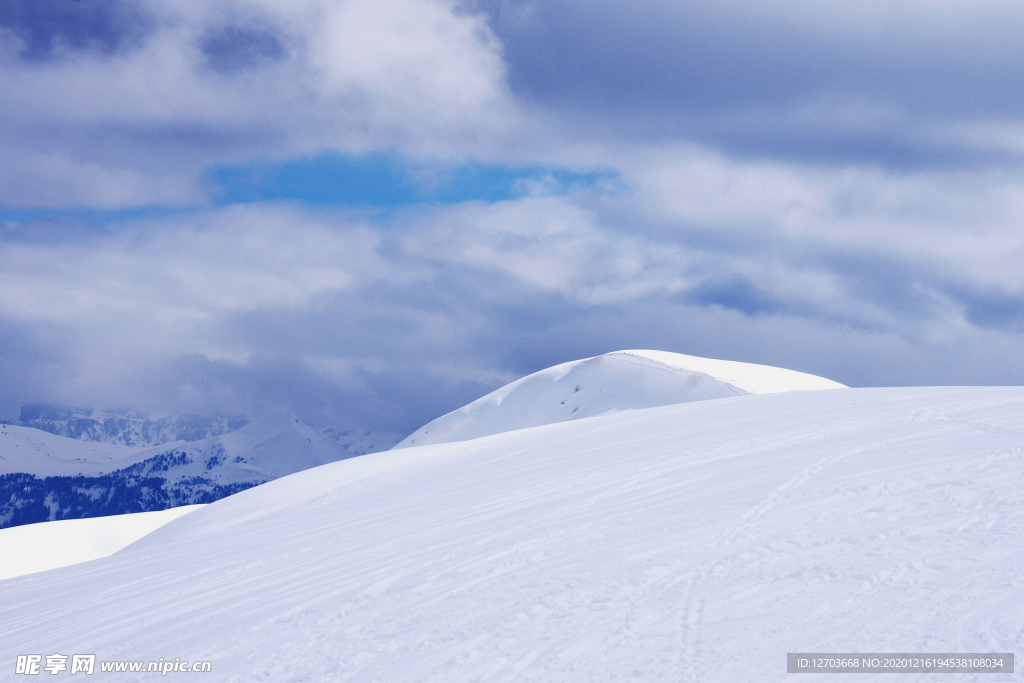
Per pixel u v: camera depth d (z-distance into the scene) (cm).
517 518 1439
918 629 697
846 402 2511
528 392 13875
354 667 813
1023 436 1527
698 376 11212
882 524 1016
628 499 1444
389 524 1641
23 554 4891
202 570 1473
